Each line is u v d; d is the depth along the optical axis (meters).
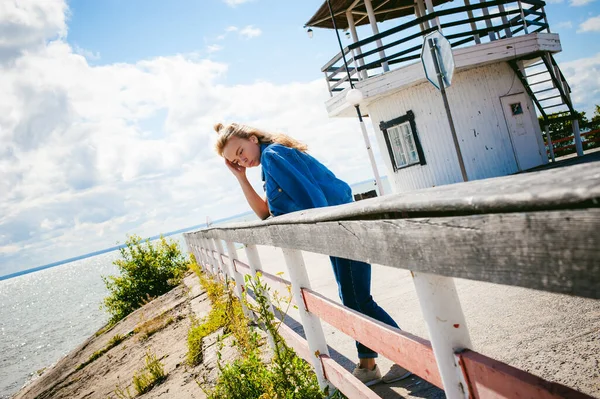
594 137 15.95
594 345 2.02
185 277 13.88
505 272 0.60
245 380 2.61
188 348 4.98
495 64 11.37
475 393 0.85
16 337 35.25
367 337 1.42
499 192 0.57
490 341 2.42
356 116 14.77
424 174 11.68
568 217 0.47
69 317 38.50
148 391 4.30
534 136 11.84
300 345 2.41
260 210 2.89
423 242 0.81
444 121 11.03
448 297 0.90
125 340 8.92
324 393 2.13
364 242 1.09
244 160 2.71
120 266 15.88
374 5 13.66
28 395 10.58
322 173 2.56
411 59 12.98
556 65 12.05
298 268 2.15
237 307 4.07
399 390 2.15
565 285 0.50
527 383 0.69
